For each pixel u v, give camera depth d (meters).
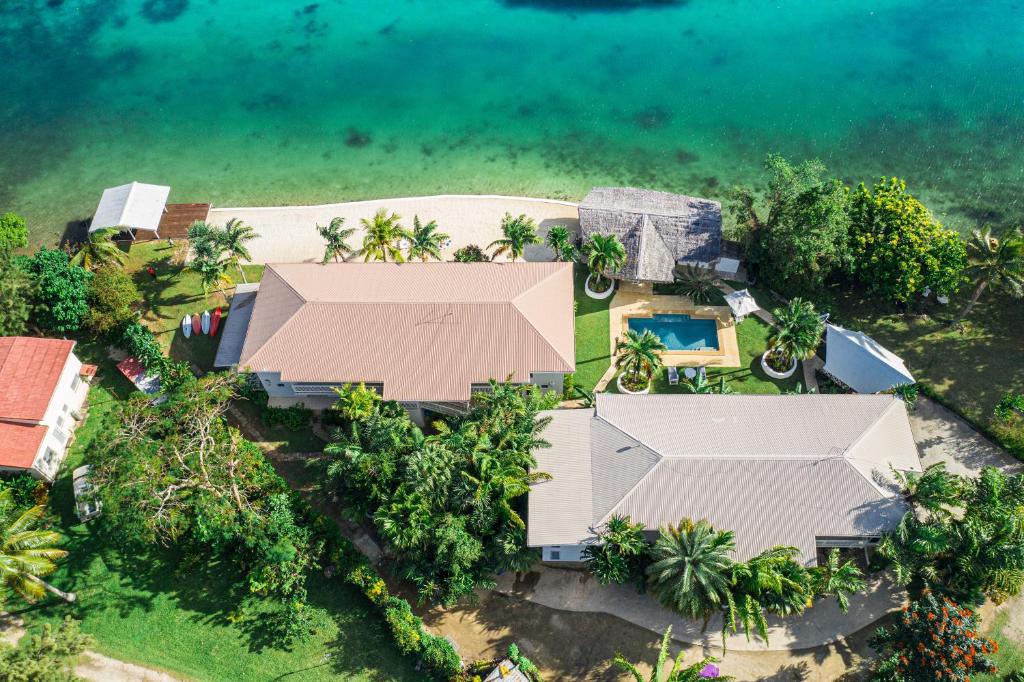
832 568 43.59
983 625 45.22
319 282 57.62
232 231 60.78
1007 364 56.50
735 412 50.03
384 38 95.75
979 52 88.38
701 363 58.59
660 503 45.84
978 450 52.31
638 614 46.44
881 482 46.28
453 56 92.25
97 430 55.59
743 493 45.81
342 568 46.88
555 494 47.03
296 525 47.75
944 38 90.81
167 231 70.38
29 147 83.44
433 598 46.19
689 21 95.75
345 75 90.38
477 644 45.62
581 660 45.03
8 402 51.91
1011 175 74.56
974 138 78.62
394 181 77.19
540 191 75.44
